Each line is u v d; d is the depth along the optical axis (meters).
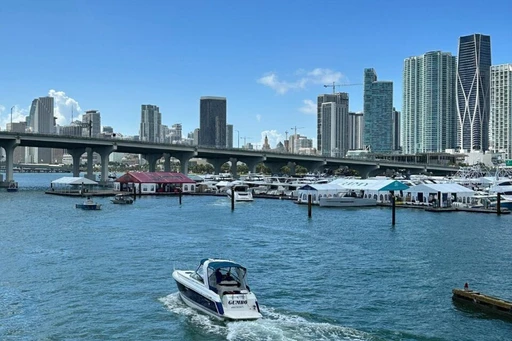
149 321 37.50
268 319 37.41
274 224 94.56
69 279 49.44
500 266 56.09
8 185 191.12
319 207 133.75
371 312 39.59
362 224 95.25
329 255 62.25
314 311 39.72
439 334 34.97
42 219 99.31
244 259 59.69
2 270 53.12
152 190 182.12
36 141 198.75
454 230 86.31
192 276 42.41
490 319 37.94
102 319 38.00
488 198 131.62
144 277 50.31
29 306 41.00
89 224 91.75
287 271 53.28
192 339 34.12
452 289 46.28
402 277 50.81
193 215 110.62
